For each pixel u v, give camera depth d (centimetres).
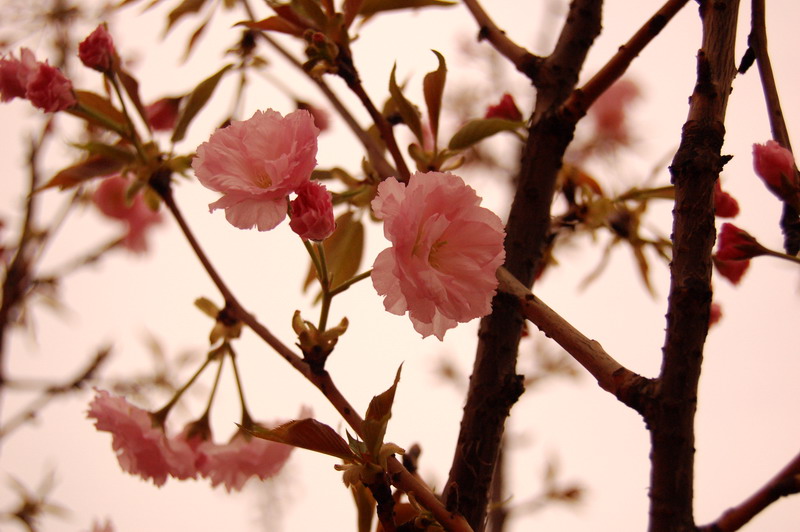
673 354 77
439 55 89
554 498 129
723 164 78
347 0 90
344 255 97
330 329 83
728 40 80
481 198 80
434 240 79
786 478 80
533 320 80
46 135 160
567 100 89
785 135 85
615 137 112
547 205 90
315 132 81
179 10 104
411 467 88
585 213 98
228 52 103
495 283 80
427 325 80
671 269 78
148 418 96
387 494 79
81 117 96
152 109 101
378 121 89
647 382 77
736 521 80
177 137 96
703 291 77
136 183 98
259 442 96
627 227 99
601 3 92
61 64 154
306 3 90
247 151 81
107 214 146
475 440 85
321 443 79
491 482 85
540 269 99
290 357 85
